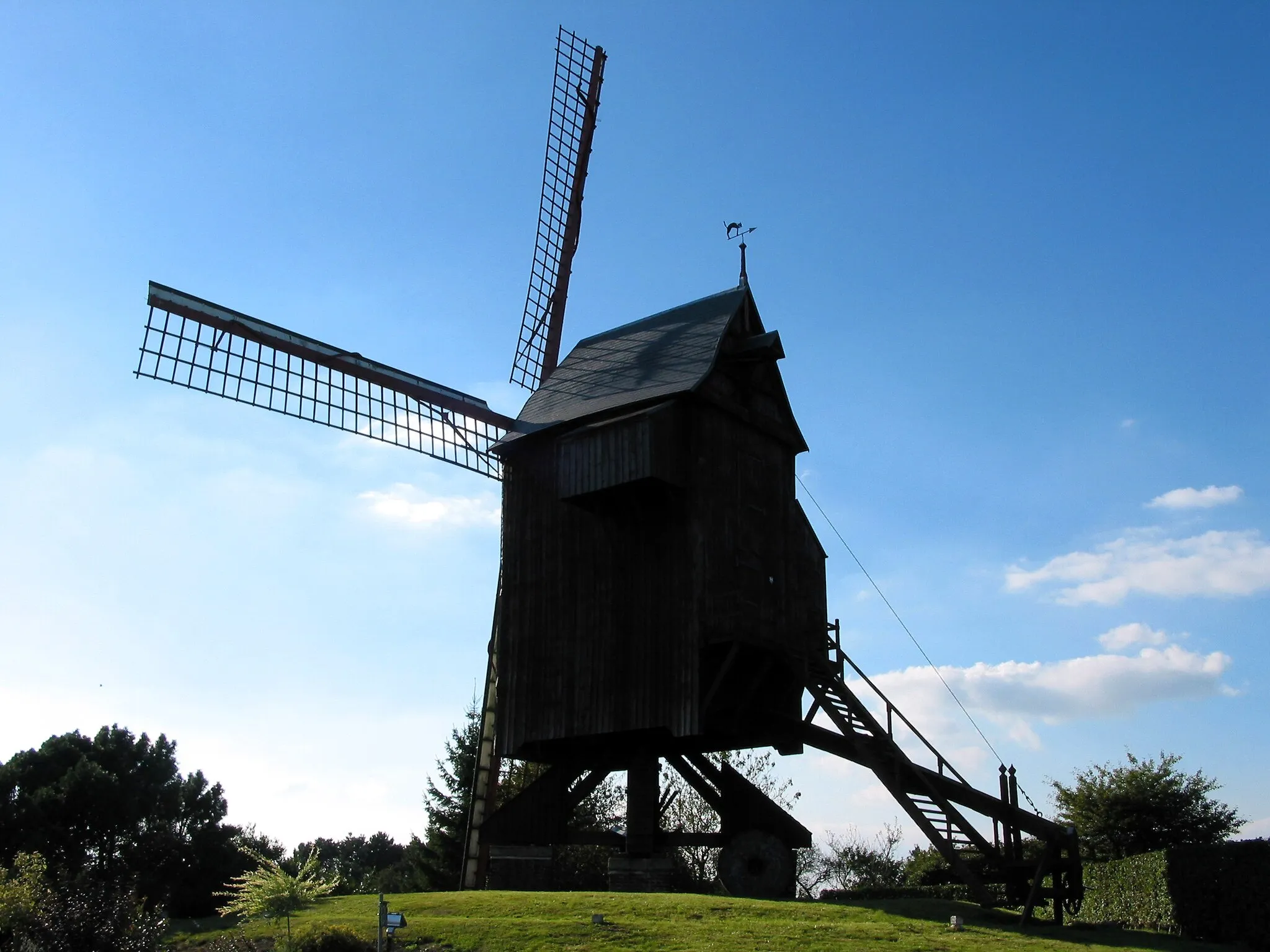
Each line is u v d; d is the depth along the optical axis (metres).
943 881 36.47
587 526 34.00
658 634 31.62
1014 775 31.39
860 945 21.42
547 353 43.94
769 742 34.28
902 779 31.94
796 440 36.62
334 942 21.53
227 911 23.78
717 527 32.50
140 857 39.41
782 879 31.19
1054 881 30.16
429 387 38.50
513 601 34.97
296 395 35.91
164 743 46.47
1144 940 24.05
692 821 52.94
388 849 101.50
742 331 35.94
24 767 43.25
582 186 46.41
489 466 39.19
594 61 47.53
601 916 23.80
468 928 23.00
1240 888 23.59
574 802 35.38
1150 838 45.50
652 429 31.31
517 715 33.84
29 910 22.34
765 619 33.28
